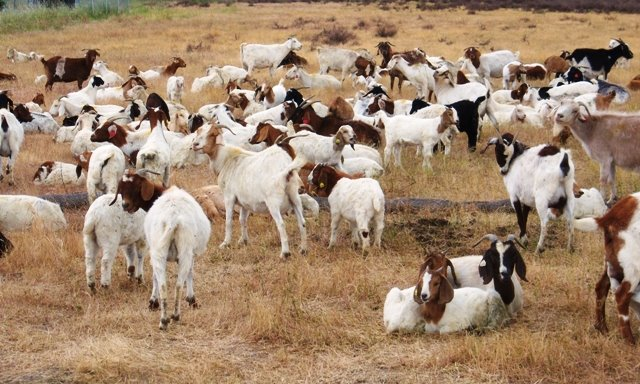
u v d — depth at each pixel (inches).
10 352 374.0
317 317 403.9
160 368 356.2
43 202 551.5
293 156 514.6
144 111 831.1
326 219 585.0
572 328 394.9
